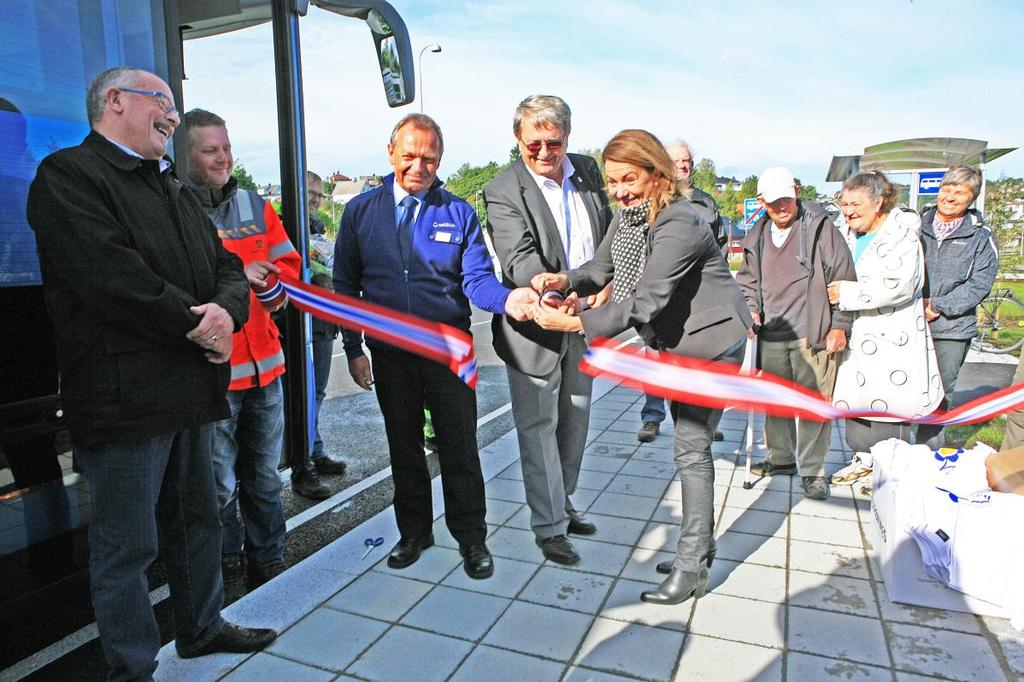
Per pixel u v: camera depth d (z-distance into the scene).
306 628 2.87
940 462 3.31
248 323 3.19
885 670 2.49
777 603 2.96
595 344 3.09
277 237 3.36
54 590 2.82
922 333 3.83
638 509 4.02
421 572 3.32
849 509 3.93
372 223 3.29
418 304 3.26
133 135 2.24
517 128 3.24
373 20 4.18
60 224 2.05
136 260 2.12
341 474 4.92
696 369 2.96
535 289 3.07
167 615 3.11
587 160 3.66
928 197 11.01
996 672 2.46
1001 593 2.79
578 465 3.68
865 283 3.71
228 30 3.85
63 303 2.14
